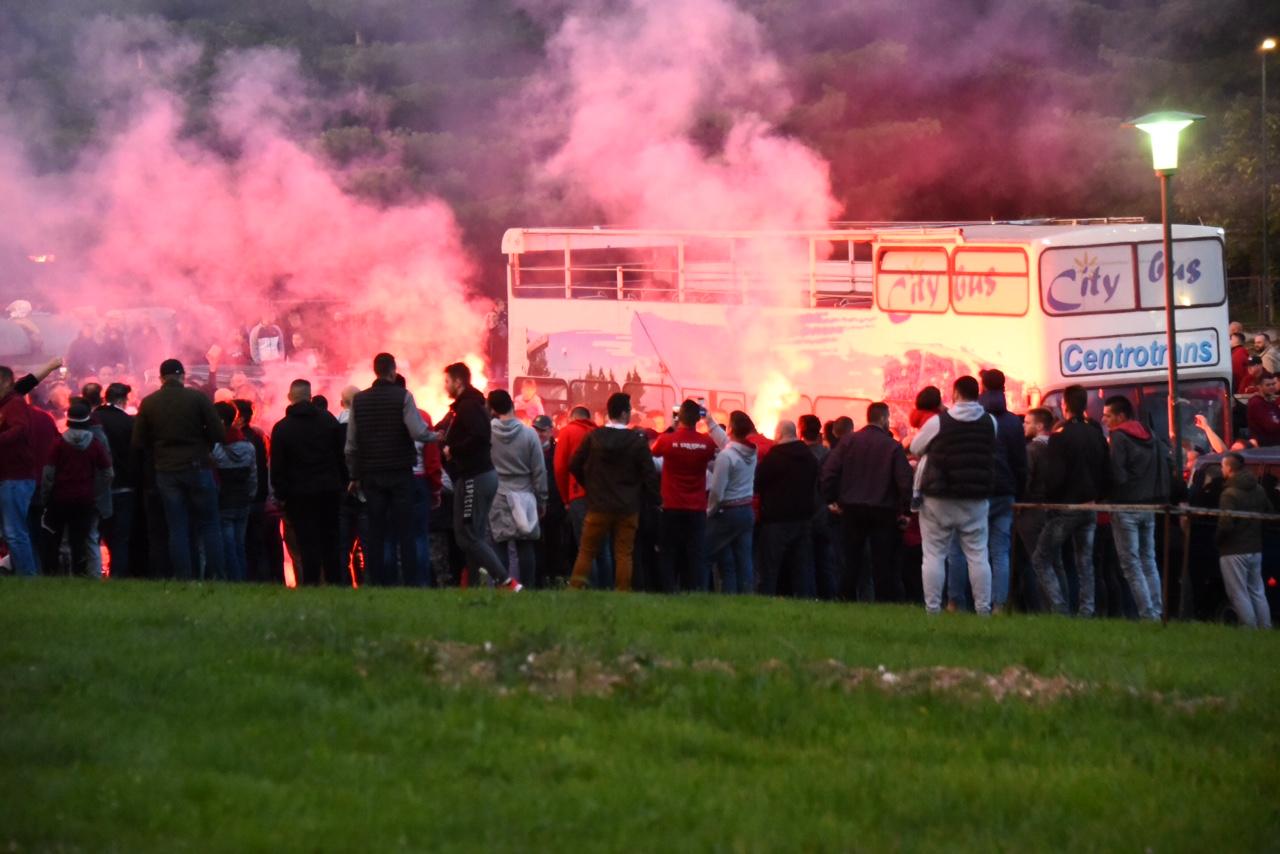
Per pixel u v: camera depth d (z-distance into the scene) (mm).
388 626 26938
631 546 38938
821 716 22000
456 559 45500
